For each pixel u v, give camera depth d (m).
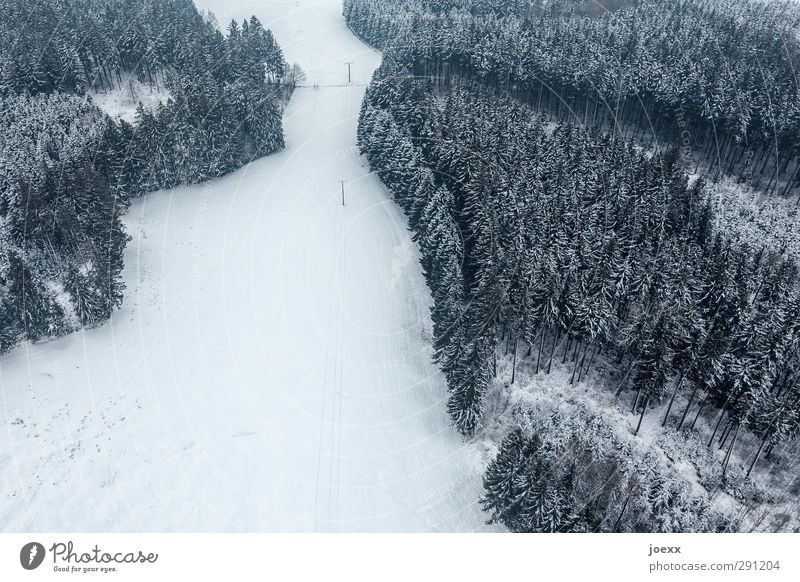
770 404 48.28
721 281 54.56
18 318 59.31
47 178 65.75
